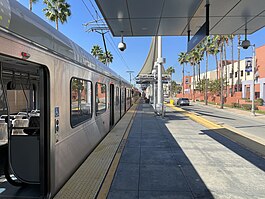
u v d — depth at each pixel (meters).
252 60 25.59
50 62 3.88
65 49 4.61
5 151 6.72
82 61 5.84
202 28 6.57
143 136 9.68
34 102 7.82
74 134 5.19
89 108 6.70
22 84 6.58
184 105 41.53
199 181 4.86
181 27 8.77
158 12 7.19
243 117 22.02
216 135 10.28
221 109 32.22
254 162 6.24
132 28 8.85
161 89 17.86
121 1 6.30
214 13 7.26
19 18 2.98
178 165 5.90
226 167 5.79
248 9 6.93
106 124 9.77
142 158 6.47
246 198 4.10
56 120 4.11
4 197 3.98
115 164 5.84
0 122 6.79
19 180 4.30
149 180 4.88
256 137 10.19
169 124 13.43
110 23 8.29
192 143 8.52
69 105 4.83
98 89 7.97
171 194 4.23
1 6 2.63
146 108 26.53
